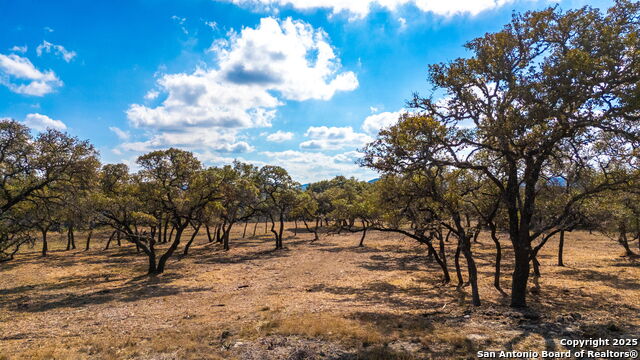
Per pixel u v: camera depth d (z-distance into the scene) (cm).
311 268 3428
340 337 1205
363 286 2484
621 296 1844
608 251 4150
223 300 2094
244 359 1026
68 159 2217
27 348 1180
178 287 2566
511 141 1402
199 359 1029
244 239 6769
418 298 2019
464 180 2014
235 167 5325
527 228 1596
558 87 1245
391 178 1947
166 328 1444
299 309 1741
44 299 2222
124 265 3756
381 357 1001
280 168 5259
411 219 2162
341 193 7194
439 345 1103
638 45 1227
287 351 1082
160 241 6000
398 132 1708
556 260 3453
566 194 1725
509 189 1634
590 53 1320
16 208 2312
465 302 1841
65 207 2362
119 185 4216
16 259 4322
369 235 7175
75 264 3847
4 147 1986
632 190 1409
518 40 1552
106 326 1527
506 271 2953
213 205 3809
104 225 3139
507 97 1498
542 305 1673
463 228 1894
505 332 1227
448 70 1623
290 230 8869
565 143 1451
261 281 2780
